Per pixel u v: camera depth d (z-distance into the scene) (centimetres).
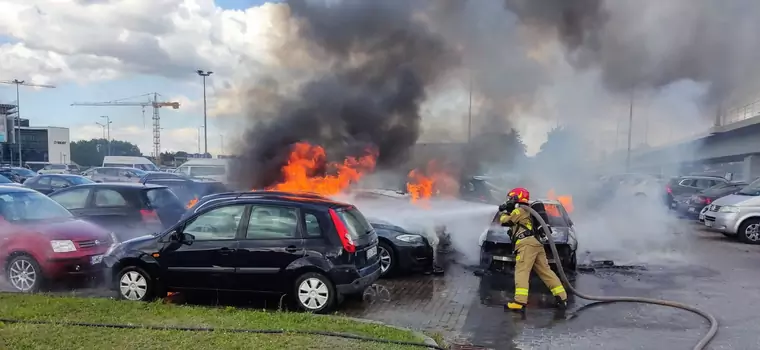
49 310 555
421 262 840
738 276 854
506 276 838
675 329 579
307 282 606
